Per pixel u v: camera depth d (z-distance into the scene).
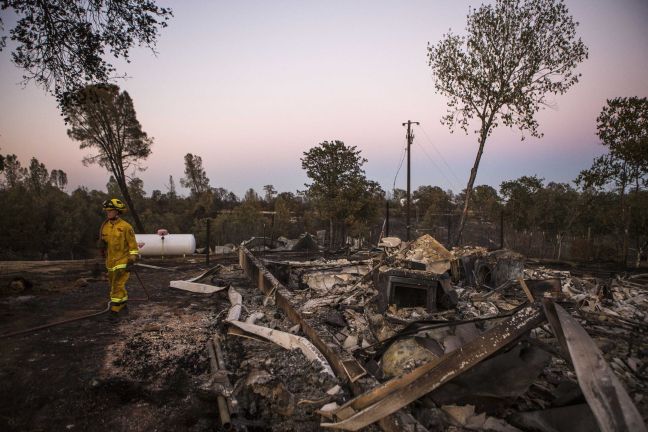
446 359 2.58
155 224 35.94
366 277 6.98
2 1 6.01
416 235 19.25
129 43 7.01
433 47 15.05
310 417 3.08
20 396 3.45
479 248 9.16
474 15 14.34
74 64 6.79
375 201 20.25
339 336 4.79
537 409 2.87
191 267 11.62
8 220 24.66
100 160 22.27
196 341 4.95
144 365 4.18
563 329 2.33
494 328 2.58
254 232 24.91
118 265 5.77
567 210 20.00
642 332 4.44
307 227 30.64
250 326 5.06
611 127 15.66
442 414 2.85
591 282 8.40
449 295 5.66
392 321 5.00
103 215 35.44
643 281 8.78
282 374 3.78
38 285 8.02
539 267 11.05
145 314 6.14
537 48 13.78
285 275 8.45
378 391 2.75
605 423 1.94
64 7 6.51
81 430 2.96
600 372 2.11
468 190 15.20
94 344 4.78
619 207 16.80
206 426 3.05
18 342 4.77
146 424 3.06
